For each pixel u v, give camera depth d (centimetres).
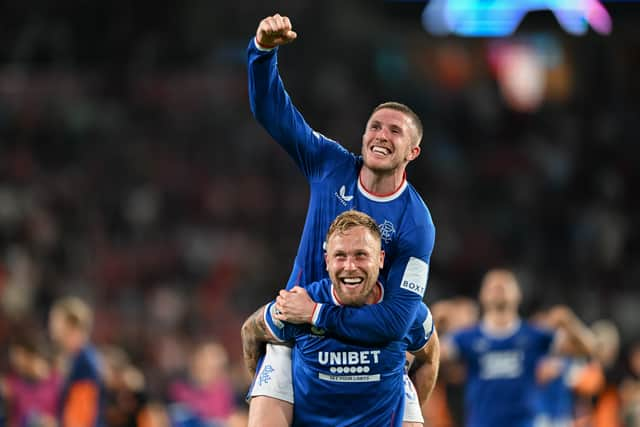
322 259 1789
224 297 6316
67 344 3173
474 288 6869
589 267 7050
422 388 1967
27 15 7975
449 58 8169
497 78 8181
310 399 1797
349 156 1816
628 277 6994
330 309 1728
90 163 7150
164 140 7425
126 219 6781
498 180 7694
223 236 6800
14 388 3406
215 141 7438
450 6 5188
